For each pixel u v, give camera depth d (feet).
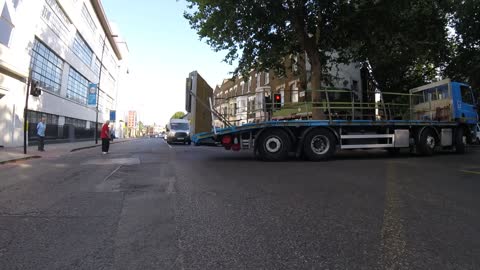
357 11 56.03
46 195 21.39
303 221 15.44
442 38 68.59
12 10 64.39
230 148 42.42
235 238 13.26
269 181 25.86
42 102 82.43
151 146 88.48
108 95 188.24
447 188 22.66
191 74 43.21
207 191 22.17
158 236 13.52
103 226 14.83
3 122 65.72
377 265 10.80
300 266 10.75
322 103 43.29
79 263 11.00
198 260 11.23
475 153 51.55
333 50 78.59
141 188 23.45
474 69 72.28
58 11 91.86
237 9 51.62
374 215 16.34
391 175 28.48
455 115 47.16
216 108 44.65
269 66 69.97
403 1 53.67
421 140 46.39
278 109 43.65
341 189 22.54
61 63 98.89
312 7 53.72
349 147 43.01
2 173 32.04
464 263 10.96
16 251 12.00
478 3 66.44
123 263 11.00
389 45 71.10
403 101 54.13
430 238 13.20
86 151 66.85
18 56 67.77
